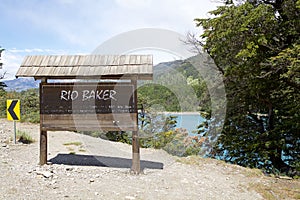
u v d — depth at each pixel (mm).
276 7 11305
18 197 4836
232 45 11055
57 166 7191
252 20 9719
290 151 12477
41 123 7043
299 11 10203
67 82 6930
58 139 11148
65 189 5469
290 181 7387
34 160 7699
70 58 7113
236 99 13867
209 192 5895
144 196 5383
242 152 12961
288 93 12445
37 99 17297
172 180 6543
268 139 12562
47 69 6840
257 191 6234
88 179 6246
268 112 13898
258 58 10547
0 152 8219
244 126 14195
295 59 8594
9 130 11695
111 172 6949
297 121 11852
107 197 5199
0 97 17719
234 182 6793
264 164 11688
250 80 11734
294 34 10484
